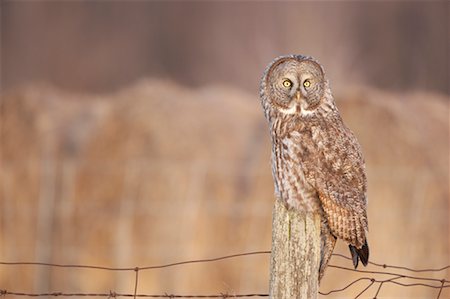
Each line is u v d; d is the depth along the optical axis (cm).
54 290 2962
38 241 3005
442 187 2908
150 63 7625
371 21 7231
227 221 2878
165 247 2884
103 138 3088
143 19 7919
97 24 7831
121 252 2914
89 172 3039
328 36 5897
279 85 1487
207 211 2894
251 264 2820
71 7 7838
